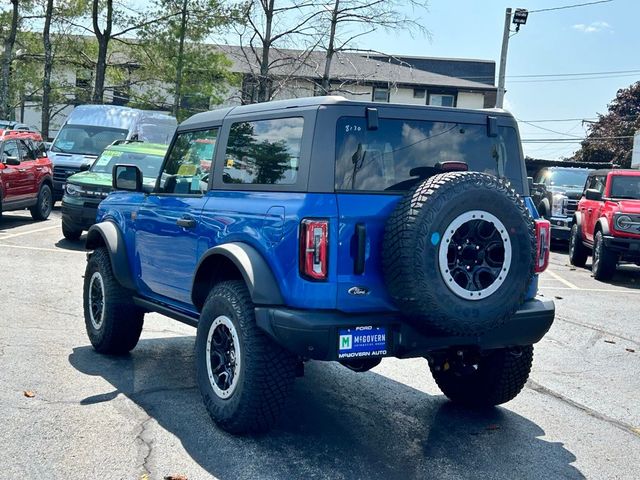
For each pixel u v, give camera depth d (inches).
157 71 1223.5
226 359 189.5
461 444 194.9
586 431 212.1
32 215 668.1
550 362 295.0
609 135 2155.5
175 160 234.5
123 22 1185.4
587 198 586.6
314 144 175.0
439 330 169.2
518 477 174.6
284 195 179.3
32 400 207.9
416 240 162.7
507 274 170.9
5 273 404.8
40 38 1279.5
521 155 201.8
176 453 176.2
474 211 166.2
